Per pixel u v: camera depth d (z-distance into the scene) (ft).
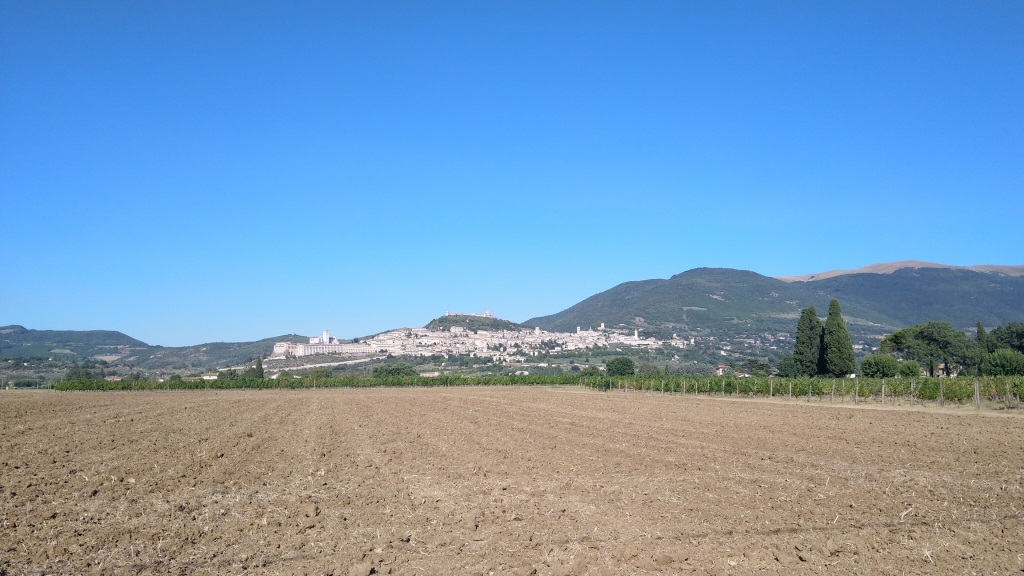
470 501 59.00
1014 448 91.35
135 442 105.60
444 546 44.93
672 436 109.29
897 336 338.95
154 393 315.17
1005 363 224.33
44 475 73.61
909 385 194.39
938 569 39.52
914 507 55.06
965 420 134.92
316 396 275.59
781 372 357.41
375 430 124.47
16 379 501.97
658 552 42.65
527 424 133.49
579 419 144.66
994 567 39.81
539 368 637.71
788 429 119.65
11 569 40.19
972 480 67.56
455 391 308.19
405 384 375.25
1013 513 52.85
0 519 53.01
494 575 38.91
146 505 58.44
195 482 69.67
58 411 177.27
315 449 96.78
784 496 59.98
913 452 88.22
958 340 322.75
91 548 44.60
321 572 39.68
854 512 53.57
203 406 203.10
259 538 47.21
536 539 46.16
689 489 63.57
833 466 77.25
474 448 95.61
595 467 77.20
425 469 77.15
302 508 56.39
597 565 40.47
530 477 71.05
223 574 39.29
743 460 82.02
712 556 42.06
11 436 114.21
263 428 130.41
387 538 46.98
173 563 41.34
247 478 72.18
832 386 209.46
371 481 69.72
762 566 40.19
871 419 139.03
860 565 40.29
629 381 307.58
